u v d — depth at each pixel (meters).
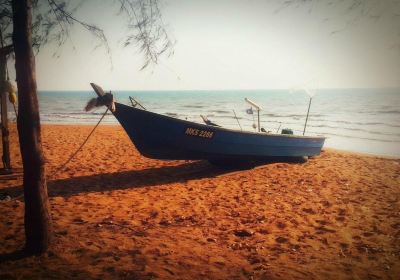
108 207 6.68
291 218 6.20
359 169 11.13
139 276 3.81
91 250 4.49
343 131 24.94
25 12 3.82
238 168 10.77
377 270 4.20
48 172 9.73
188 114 39.59
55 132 20.56
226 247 4.87
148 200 7.28
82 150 13.77
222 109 50.06
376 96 80.81
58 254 4.29
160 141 8.56
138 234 5.22
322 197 7.64
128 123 8.07
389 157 14.54
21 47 3.85
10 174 8.77
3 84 7.23
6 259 4.13
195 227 5.70
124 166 10.97
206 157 9.55
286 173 10.16
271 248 4.87
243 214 6.43
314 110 45.28
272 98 95.94
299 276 3.99
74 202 6.96
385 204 7.14
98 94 6.15
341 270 4.18
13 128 21.25
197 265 4.20
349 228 5.71
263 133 10.04
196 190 8.22
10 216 5.89
